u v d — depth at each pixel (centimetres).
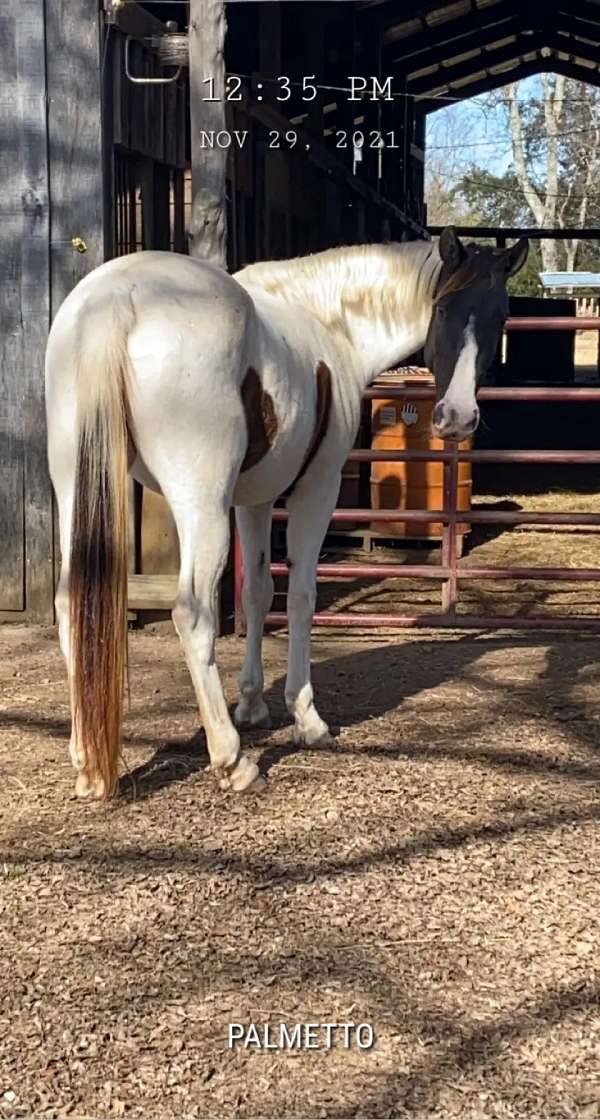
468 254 397
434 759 434
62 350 347
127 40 595
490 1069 257
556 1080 254
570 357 2275
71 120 595
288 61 1291
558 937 309
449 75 2041
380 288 421
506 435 1636
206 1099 247
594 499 1083
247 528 441
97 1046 261
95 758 352
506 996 283
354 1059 259
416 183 2272
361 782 407
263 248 898
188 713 483
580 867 348
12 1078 251
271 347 371
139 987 283
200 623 362
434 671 562
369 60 1467
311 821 374
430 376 781
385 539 845
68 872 337
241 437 357
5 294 608
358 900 325
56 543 625
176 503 348
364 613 685
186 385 338
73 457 349
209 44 548
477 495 1109
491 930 312
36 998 278
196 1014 273
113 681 341
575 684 541
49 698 500
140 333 335
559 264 4812
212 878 335
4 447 619
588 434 1653
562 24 1825
